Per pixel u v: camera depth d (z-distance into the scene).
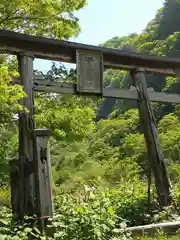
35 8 7.33
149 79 35.41
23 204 4.82
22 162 5.15
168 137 14.62
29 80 5.92
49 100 7.80
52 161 8.28
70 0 8.02
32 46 6.18
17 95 4.57
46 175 4.59
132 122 22.31
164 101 7.24
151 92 7.16
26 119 5.53
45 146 4.70
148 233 4.49
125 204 5.70
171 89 29.48
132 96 6.96
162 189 6.32
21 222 4.45
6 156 6.71
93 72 6.60
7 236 3.63
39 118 7.34
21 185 4.96
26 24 8.17
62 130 7.66
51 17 7.82
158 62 7.39
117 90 6.82
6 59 7.84
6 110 5.02
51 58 6.42
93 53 6.68
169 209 5.66
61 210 4.65
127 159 13.09
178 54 33.94
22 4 7.01
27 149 5.28
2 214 4.38
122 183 8.65
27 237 3.83
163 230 4.58
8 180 6.76
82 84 6.44
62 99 7.67
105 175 9.89
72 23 8.33
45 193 4.50
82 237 3.86
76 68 6.48
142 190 6.77
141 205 5.68
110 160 13.05
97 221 4.08
